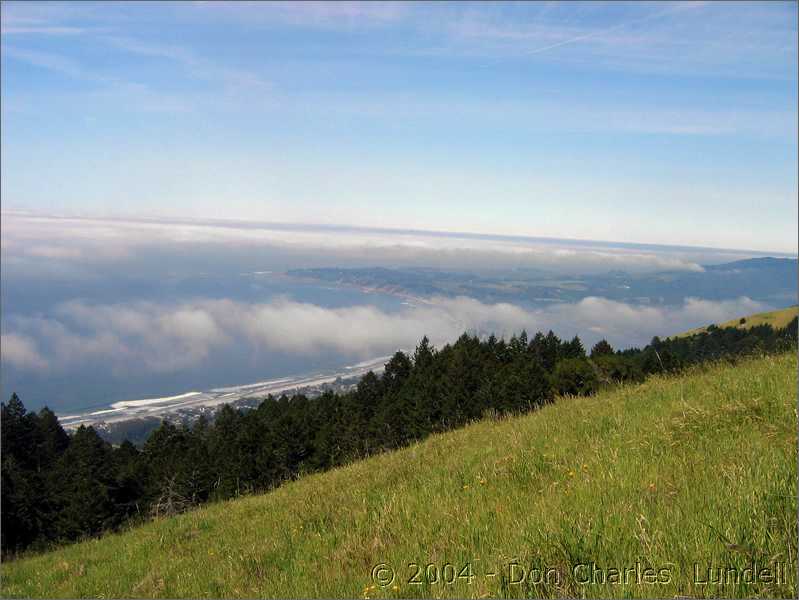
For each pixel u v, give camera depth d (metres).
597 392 11.62
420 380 46.16
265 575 5.12
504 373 36.62
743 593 2.95
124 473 30.98
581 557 3.46
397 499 5.96
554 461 5.90
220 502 13.02
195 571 6.05
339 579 4.35
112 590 6.43
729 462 4.52
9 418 43.72
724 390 7.31
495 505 4.95
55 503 29.08
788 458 4.32
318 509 6.93
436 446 9.98
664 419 6.43
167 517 12.48
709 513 3.64
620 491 4.43
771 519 3.40
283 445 34.94
